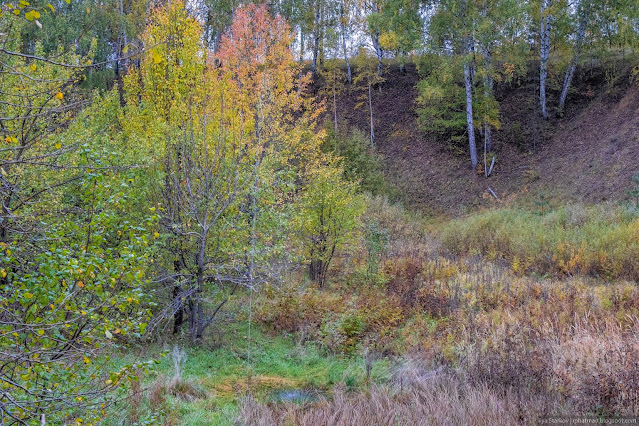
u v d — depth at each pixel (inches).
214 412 259.0
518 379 274.4
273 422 244.8
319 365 340.8
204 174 359.6
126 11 797.2
